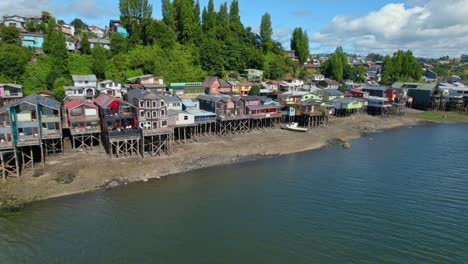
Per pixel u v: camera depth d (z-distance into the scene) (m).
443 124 105.44
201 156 59.59
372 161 60.97
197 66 117.19
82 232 34.53
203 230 35.25
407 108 130.75
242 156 62.09
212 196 43.84
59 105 55.06
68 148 57.72
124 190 45.19
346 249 32.09
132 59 104.81
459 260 30.50
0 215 37.50
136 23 116.62
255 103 82.06
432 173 54.12
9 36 90.69
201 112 73.12
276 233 34.78
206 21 136.88
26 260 29.94
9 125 45.03
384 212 39.69
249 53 129.75
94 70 94.44
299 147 70.12
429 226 36.41
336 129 88.75
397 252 31.66
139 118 57.69
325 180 50.31
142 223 36.53
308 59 183.62
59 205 40.28
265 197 43.72
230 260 30.36
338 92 115.88
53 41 93.19
